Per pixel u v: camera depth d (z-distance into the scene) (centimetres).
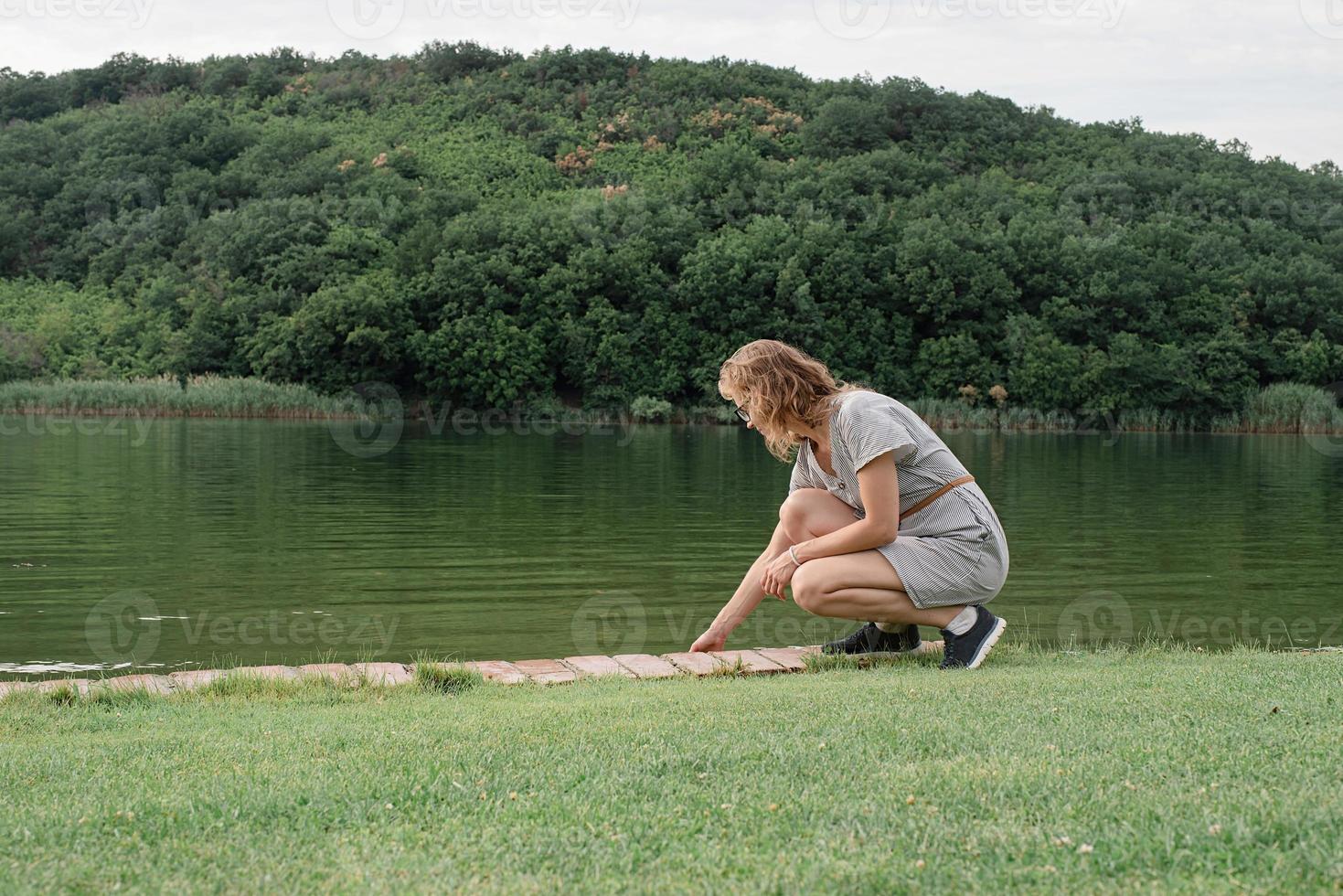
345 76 7688
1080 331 4588
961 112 6762
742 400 439
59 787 259
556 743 291
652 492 1598
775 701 349
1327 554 1067
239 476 1723
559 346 4434
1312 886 179
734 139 6700
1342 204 5734
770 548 468
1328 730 284
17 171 5362
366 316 4119
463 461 2155
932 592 427
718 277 4484
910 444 414
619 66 7775
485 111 7250
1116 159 6147
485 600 814
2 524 1172
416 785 252
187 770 274
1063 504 1527
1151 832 205
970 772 250
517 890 188
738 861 198
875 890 184
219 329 4244
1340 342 4659
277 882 194
